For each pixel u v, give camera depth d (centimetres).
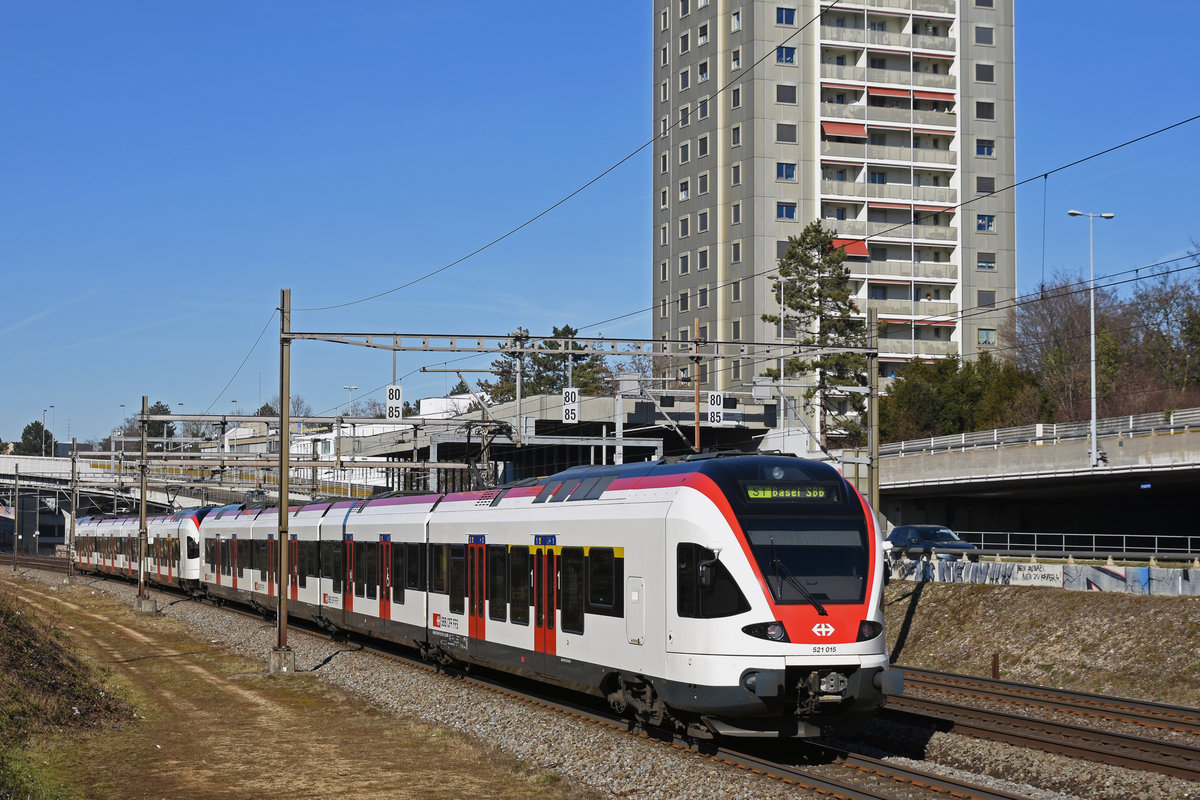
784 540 1570
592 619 1838
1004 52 8906
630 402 5347
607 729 1786
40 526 14062
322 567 3344
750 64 8400
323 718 1970
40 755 1605
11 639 2238
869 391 2877
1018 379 6669
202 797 1386
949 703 2114
